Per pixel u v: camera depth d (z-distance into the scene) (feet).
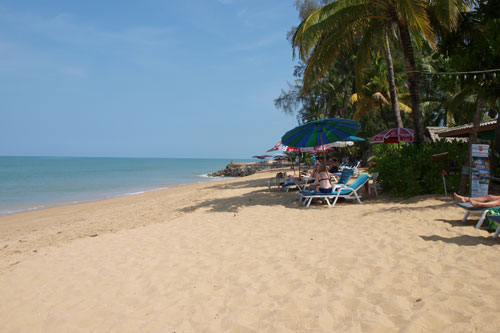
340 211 23.15
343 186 26.66
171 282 12.17
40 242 23.35
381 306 8.69
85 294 11.89
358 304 8.92
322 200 28.48
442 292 9.07
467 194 23.98
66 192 76.07
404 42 31.68
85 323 9.65
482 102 25.13
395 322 7.78
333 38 36.37
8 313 10.91
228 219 23.45
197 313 9.49
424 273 10.62
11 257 18.62
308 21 36.50
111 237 20.57
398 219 18.63
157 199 50.88
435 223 16.94
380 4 32.91
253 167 177.88
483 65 23.22
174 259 14.88
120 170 221.87
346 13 34.45
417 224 17.10
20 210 49.32
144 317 9.62
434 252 12.66
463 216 17.95
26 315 10.63
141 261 15.02
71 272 14.40
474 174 20.81
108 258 15.94
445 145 27.02
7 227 35.37
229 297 10.36
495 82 23.31
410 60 31.30
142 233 20.90
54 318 10.18
